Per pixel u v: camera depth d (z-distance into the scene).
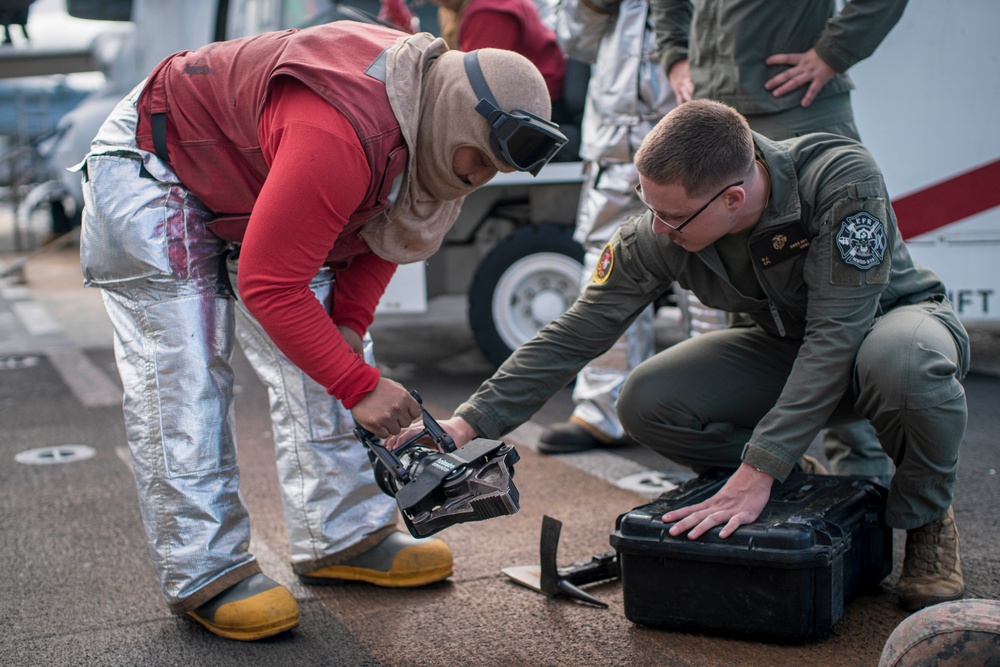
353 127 1.76
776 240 2.05
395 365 5.29
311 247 1.79
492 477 1.82
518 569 2.43
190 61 2.00
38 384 4.98
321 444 2.34
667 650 2.00
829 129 2.71
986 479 3.10
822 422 2.01
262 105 1.85
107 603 2.33
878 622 2.09
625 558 2.07
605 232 3.44
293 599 2.14
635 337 3.54
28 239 13.50
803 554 1.88
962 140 4.16
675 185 1.92
